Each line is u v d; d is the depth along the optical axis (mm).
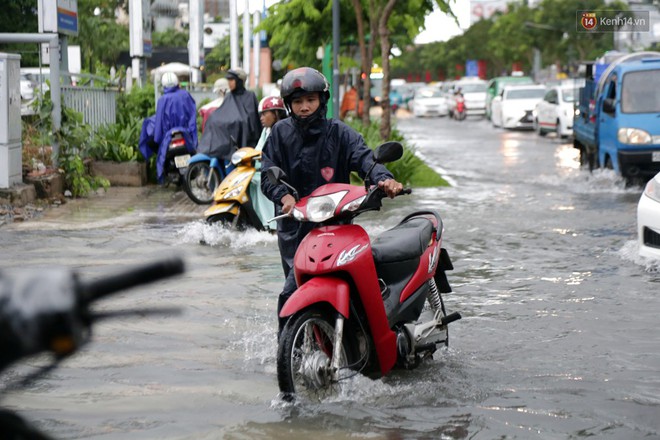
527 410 5660
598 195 18312
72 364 6648
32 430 1880
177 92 18375
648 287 9461
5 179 15383
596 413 5602
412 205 16594
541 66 91750
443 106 67125
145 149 19125
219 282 9672
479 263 10914
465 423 5426
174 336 7512
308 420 5445
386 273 6355
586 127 22844
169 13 59531
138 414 5578
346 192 5992
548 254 11500
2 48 37500
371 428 5328
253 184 12820
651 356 6902
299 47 32844
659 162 19328
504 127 47375
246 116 15938
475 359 6859
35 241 12227
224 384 6219
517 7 84938
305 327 5754
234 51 39281
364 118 27453
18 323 1430
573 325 7875
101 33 45812
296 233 6551
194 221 14234
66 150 17266
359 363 6059
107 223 13984
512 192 18906
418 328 6430
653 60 20500
